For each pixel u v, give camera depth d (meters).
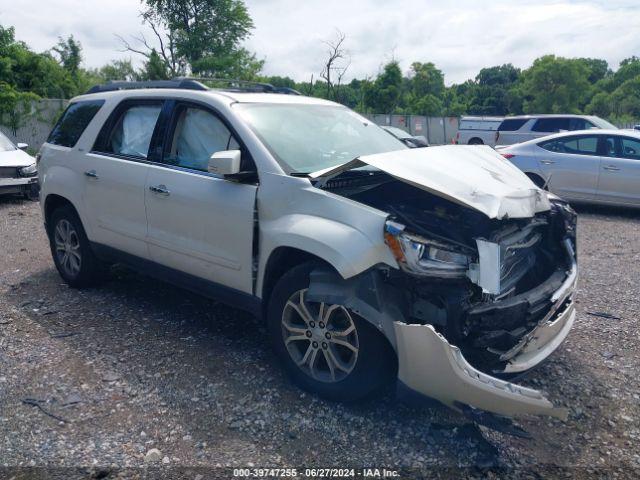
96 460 2.91
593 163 9.91
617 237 8.23
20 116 23.02
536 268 3.72
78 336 4.37
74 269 5.41
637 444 3.14
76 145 5.21
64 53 43.06
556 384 3.75
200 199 3.97
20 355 4.04
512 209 3.07
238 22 39.84
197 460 2.92
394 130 12.48
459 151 3.77
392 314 3.06
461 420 3.31
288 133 4.07
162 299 5.21
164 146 4.39
